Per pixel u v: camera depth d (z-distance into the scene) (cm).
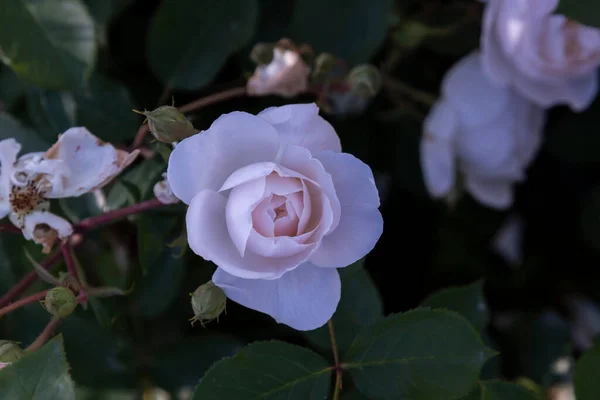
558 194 68
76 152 47
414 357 46
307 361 47
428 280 64
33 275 47
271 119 44
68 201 50
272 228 44
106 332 52
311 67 52
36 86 51
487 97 57
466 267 65
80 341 53
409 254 65
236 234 43
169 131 45
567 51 55
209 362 55
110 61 56
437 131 58
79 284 46
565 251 68
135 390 55
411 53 60
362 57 53
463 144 59
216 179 44
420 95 59
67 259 47
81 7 49
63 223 47
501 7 54
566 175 67
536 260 69
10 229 47
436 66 61
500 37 55
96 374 54
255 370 46
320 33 54
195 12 52
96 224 47
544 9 53
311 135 44
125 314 53
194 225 43
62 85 49
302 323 44
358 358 47
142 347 55
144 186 49
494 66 56
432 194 61
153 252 49
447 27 57
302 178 43
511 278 67
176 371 55
